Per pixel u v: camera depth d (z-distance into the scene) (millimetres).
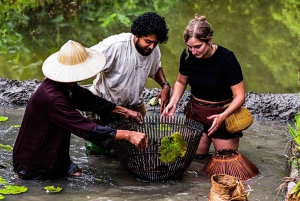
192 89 4812
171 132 4746
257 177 4480
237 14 10367
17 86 6527
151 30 4316
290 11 10602
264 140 5355
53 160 4328
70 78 4145
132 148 4316
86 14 10430
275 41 8641
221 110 4680
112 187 4289
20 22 9688
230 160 4465
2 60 7699
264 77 7211
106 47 4516
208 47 4402
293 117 5922
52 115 4219
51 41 8586
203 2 11445
